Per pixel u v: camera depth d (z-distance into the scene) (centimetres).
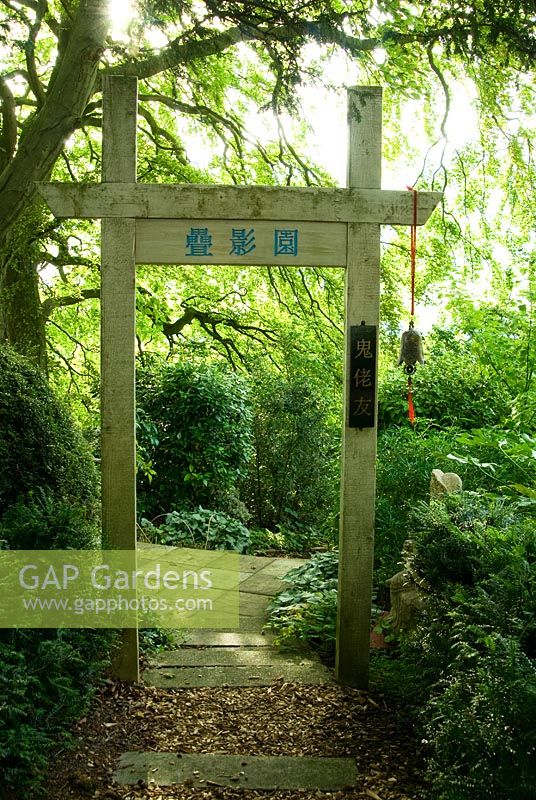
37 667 259
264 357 894
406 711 326
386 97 607
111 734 308
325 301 757
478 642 248
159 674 379
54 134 511
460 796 203
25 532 285
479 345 695
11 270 664
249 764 287
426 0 317
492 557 291
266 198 345
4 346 392
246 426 788
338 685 368
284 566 640
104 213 342
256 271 830
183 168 729
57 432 371
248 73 686
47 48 743
